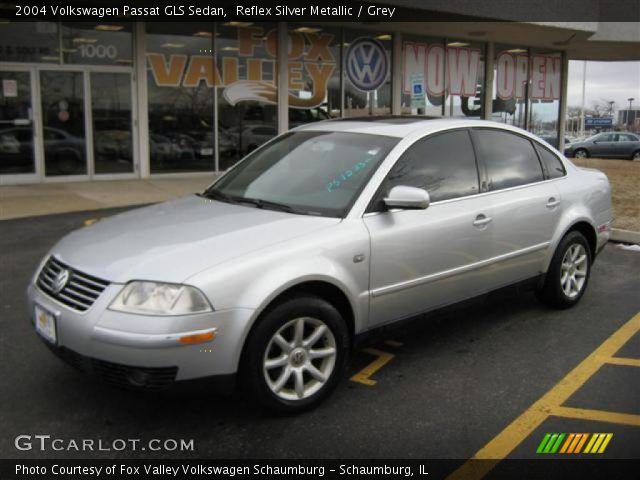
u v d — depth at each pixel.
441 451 3.38
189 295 3.26
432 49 19.11
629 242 8.50
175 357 3.22
